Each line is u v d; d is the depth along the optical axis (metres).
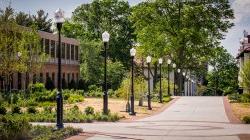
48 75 63.16
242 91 58.25
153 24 75.94
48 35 63.75
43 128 17.17
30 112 27.88
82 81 68.62
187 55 76.12
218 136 16.19
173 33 75.56
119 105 38.00
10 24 42.59
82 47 76.00
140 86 40.25
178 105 40.56
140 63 89.31
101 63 74.25
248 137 15.77
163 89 59.94
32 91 45.00
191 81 113.38
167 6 75.56
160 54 76.31
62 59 68.81
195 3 74.88
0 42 40.09
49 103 37.72
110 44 95.00
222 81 113.50
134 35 96.50
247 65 43.31
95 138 15.64
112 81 72.81
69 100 40.72
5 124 16.28
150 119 25.84
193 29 71.50
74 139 15.34
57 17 18.31
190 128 19.56
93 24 98.06
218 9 73.88
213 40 74.50
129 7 97.00
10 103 37.44
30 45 48.53
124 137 15.96
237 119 25.34
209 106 38.69
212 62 106.88
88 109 26.92
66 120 23.70
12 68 41.72
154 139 15.41
